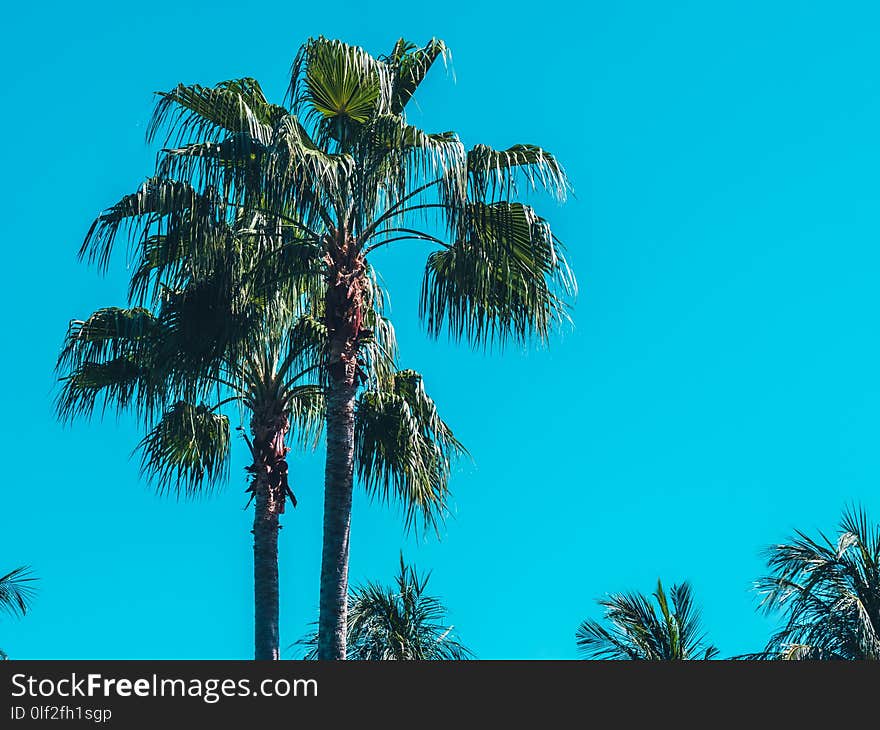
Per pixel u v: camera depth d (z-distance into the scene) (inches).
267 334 1389.0
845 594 1371.8
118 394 1467.8
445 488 1402.6
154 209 1215.6
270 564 1440.7
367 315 1358.3
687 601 1476.4
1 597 1721.2
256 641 1414.9
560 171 1221.7
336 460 1232.8
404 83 1362.0
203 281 1285.7
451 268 1254.9
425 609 1546.5
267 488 1462.8
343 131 1282.0
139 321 1444.4
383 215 1253.1
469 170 1206.9
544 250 1243.8
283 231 1342.3
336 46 1239.5
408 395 1430.9
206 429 1536.7
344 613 1198.3
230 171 1206.9
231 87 1307.8
